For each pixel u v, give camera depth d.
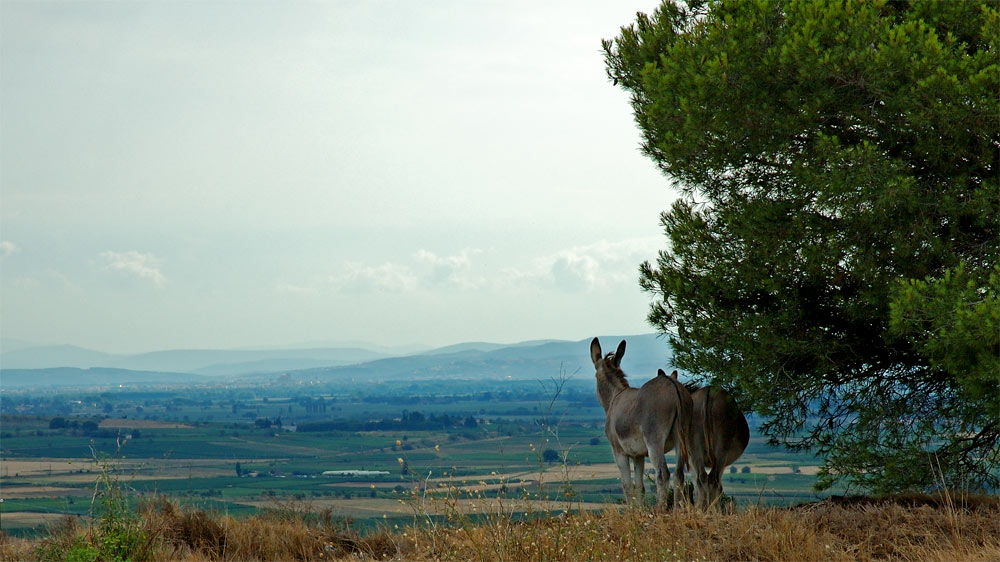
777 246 13.78
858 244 12.90
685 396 12.73
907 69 11.77
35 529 12.63
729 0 13.43
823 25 12.22
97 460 11.07
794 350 13.81
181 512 12.51
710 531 10.47
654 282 15.88
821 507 11.95
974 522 10.70
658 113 13.80
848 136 12.93
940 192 12.34
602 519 10.59
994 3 12.41
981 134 11.88
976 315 10.90
